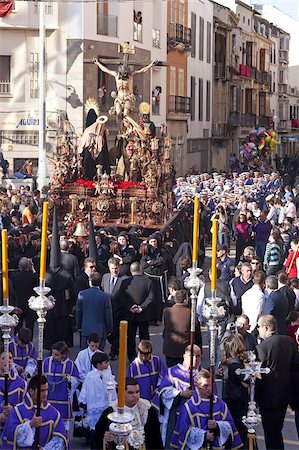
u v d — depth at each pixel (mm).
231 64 83938
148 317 19125
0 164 43219
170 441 11953
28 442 10383
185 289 18469
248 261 22125
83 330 17812
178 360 16250
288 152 125625
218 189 41375
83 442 14414
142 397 13547
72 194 32500
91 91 49688
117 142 34438
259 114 101688
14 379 12031
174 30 62438
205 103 75000
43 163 40844
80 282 19297
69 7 48844
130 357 19266
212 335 10602
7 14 47969
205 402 11305
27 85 49250
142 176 33031
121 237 22703
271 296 17328
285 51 117312
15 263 22266
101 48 50406
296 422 13352
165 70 60906
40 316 9602
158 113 59594
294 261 23891
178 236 29984
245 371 11305
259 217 33688
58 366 13812
